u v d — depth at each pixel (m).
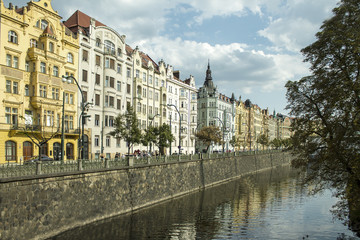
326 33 20.05
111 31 52.09
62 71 42.25
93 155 47.50
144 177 32.28
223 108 106.50
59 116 41.56
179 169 40.41
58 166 21.80
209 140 72.94
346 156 19.12
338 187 20.84
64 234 21.41
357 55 18.78
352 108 19.22
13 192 17.83
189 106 81.62
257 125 144.25
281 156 103.06
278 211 32.84
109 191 26.78
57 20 42.19
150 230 24.19
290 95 22.91
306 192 45.66
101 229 23.38
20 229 18.12
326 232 24.69
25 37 37.94
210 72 110.06
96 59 49.00
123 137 42.75
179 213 30.19
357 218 25.34
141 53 68.94
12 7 37.28
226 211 32.16
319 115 21.38
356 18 18.92
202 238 22.86
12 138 35.47
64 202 21.78
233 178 61.06
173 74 80.69
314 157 21.59
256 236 23.53
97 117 48.81
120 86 53.78
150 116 62.47
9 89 35.94
